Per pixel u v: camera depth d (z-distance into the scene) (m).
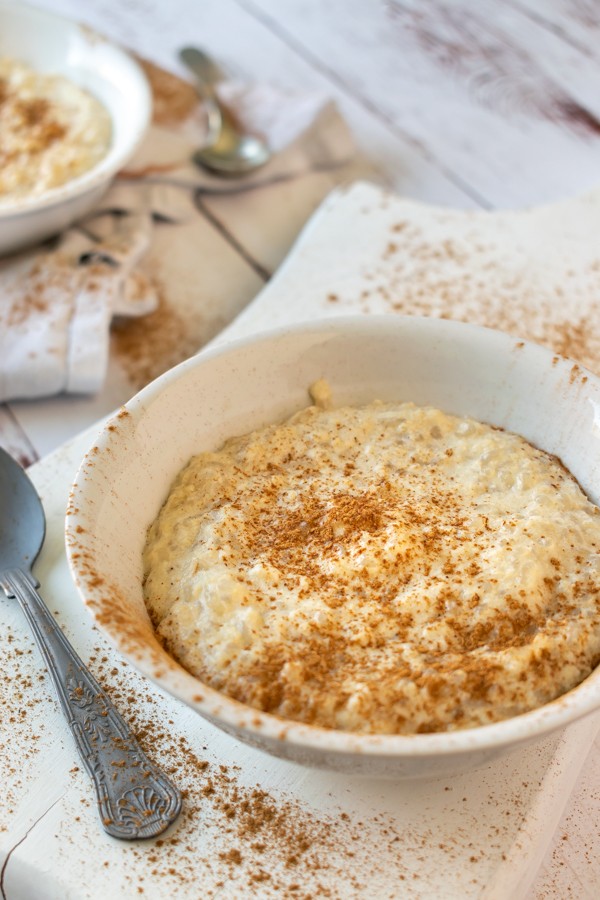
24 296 0.59
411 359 0.48
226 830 0.41
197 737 0.43
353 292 0.58
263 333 0.47
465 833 0.41
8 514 0.48
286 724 0.37
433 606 0.41
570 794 0.43
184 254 0.65
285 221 0.67
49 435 0.56
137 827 0.40
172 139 0.69
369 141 0.73
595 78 0.78
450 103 0.75
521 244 0.61
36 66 0.72
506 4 0.84
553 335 0.57
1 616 0.46
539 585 0.42
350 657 0.40
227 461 0.46
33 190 0.65
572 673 0.40
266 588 0.42
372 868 0.40
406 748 0.36
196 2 0.84
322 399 0.48
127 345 0.60
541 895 0.41
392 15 0.83
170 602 0.42
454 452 0.46
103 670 0.45
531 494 0.45
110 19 0.82
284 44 0.80
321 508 0.45
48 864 0.40
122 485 0.43
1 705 0.44
